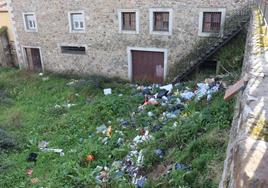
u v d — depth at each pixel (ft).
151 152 21.30
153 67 43.24
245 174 4.60
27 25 50.16
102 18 43.21
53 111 35.63
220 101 24.13
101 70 46.98
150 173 19.98
